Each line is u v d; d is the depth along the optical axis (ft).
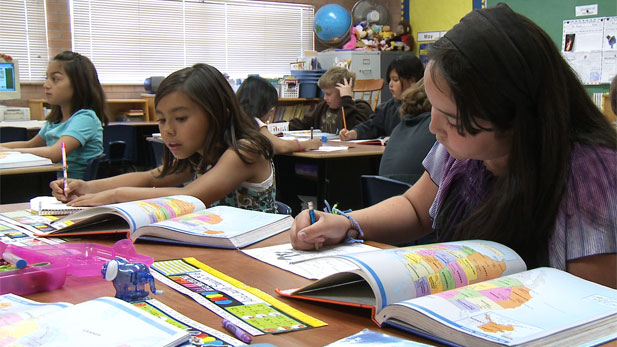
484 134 3.15
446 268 2.78
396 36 25.16
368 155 12.23
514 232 3.35
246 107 11.69
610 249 3.04
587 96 3.41
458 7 22.99
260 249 3.86
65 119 11.10
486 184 3.94
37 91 21.09
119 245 3.53
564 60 3.27
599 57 17.58
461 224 3.70
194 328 2.43
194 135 5.66
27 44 20.95
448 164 4.22
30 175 9.33
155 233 4.08
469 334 2.09
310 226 3.79
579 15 17.93
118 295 2.79
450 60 3.01
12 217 5.12
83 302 2.63
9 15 20.52
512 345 1.98
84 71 10.96
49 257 3.28
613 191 3.10
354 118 16.17
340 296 2.75
